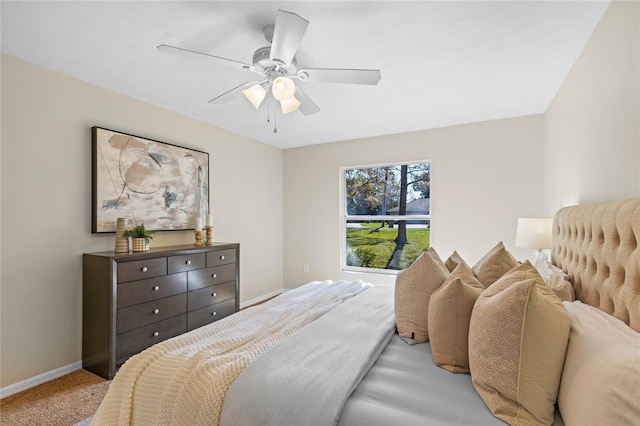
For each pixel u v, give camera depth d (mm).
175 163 3221
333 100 2971
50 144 2322
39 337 2252
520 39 1946
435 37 1922
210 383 1150
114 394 1289
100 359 2332
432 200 3918
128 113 2840
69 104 2436
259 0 1588
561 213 2164
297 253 4844
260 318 1851
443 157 3850
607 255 1323
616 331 980
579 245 1670
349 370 1187
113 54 2125
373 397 1085
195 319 2941
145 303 2508
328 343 1439
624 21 1462
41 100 2275
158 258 2611
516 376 973
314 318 1849
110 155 2654
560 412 959
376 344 1431
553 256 2371
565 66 2297
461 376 1230
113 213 2670
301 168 4820
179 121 3322
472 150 3693
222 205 3867
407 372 1265
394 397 1077
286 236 4934
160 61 2223
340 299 2229
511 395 973
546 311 991
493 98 2930
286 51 1626
